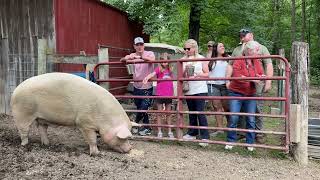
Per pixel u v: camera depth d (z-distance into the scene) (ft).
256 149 23.17
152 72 25.34
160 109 25.08
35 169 17.88
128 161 19.92
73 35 33.83
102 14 39.70
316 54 99.40
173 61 23.25
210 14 53.42
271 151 22.82
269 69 23.02
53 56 26.45
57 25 31.60
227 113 22.27
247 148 22.84
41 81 20.93
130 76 45.44
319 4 93.66
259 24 56.85
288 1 123.13
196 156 21.56
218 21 55.98
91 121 20.39
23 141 21.65
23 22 32.19
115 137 20.61
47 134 24.00
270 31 92.68
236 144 21.99
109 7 41.50
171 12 47.44
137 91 25.66
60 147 21.75
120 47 45.21
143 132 25.79
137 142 24.30
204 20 55.67
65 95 20.48
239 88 22.34
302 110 20.81
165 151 22.35
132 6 47.34
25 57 32.35
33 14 31.89
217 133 27.07
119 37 44.86
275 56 20.92
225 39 58.95
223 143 22.30
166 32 55.98
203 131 23.70
